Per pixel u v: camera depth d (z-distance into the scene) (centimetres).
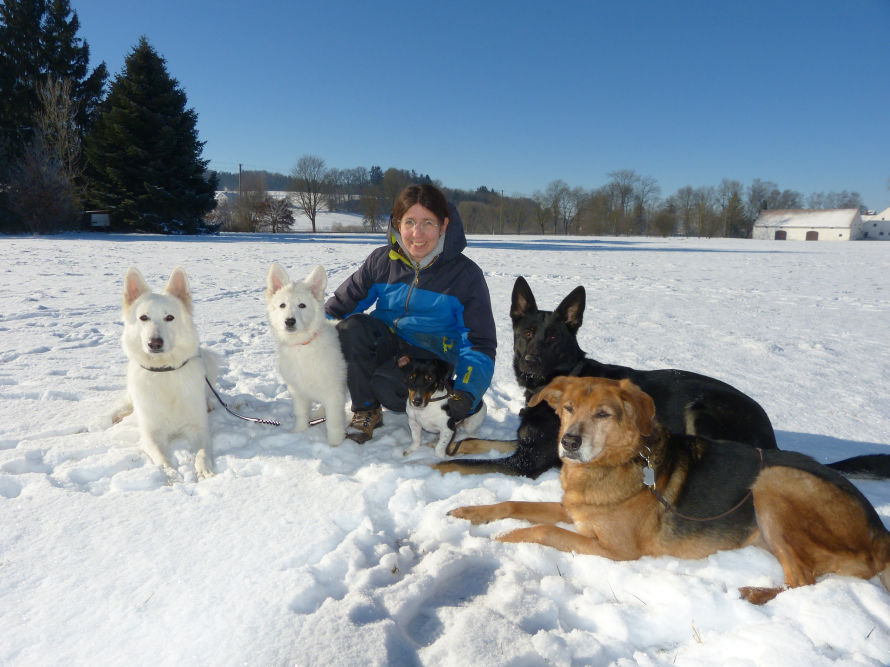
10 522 280
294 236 4600
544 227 9669
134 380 377
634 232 9575
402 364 416
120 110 3591
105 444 390
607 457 302
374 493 341
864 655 205
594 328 896
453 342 462
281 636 206
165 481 352
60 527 279
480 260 2258
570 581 270
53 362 595
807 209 9744
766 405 532
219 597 228
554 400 341
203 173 4141
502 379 611
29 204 3047
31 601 223
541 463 384
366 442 441
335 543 279
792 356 729
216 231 4247
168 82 3806
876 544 262
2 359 600
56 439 394
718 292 1394
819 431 468
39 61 3828
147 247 2330
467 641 209
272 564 255
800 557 264
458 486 370
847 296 1330
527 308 452
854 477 353
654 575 268
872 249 4116
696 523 297
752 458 299
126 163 3747
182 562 254
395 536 303
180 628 210
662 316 1024
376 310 483
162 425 386
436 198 426
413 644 214
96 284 1183
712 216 9588
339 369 412
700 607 242
